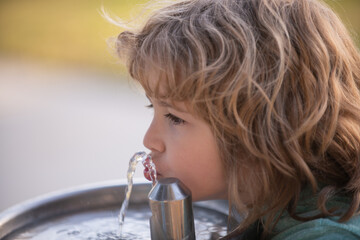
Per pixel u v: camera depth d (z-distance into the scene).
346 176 1.26
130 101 6.02
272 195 1.21
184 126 1.24
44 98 6.30
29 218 1.51
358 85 1.40
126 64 1.37
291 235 1.14
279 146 1.19
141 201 1.67
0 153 4.50
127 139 4.73
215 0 1.33
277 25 1.23
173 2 1.42
